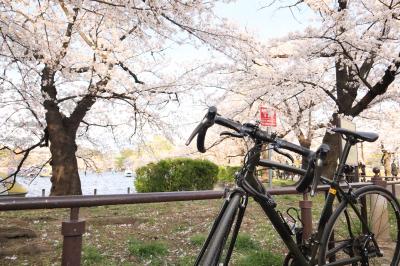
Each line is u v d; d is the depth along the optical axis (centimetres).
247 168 201
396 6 936
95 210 784
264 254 400
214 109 186
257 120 203
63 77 1027
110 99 1162
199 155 1933
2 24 691
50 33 995
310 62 1157
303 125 1509
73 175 1055
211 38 851
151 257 418
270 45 1096
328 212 252
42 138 1135
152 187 1191
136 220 640
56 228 572
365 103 1095
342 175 262
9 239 480
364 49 917
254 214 702
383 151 2564
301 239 251
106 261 399
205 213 730
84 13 1055
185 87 1120
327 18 962
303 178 203
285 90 1098
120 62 1147
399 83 1262
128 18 842
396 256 300
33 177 1320
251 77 1127
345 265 264
